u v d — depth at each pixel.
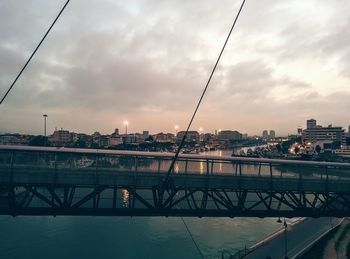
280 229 70.75
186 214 23.45
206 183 23.77
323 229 68.44
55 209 22.19
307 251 54.66
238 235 68.56
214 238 66.12
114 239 62.59
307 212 25.66
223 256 55.62
